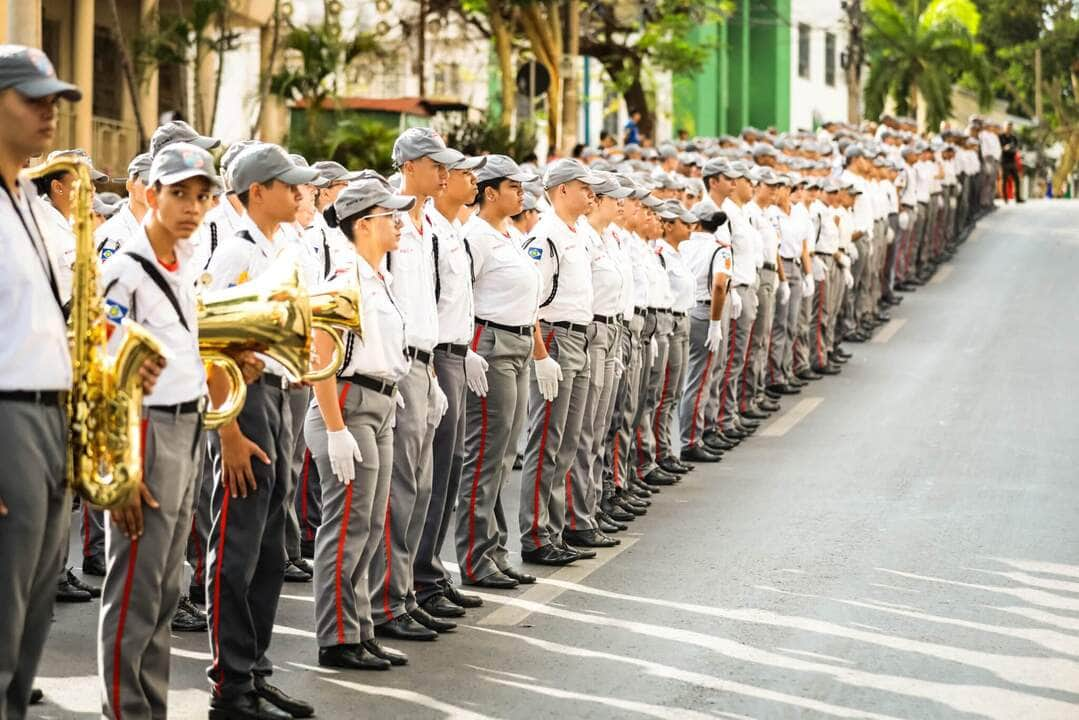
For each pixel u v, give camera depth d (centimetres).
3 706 677
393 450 1016
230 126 3691
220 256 922
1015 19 9300
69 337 702
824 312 2394
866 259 2744
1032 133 9000
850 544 1327
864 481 1627
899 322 2936
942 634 1043
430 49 4591
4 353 672
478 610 1122
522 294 1199
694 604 1130
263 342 786
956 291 3278
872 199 2812
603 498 1456
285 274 800
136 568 756
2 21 2509
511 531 1420
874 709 880
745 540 1352
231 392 793
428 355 1043
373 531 981
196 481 784
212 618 866
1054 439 1869
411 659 988
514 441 1215
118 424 695
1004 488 1573
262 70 3353
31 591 700
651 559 1286
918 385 2306
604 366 1357
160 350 704
